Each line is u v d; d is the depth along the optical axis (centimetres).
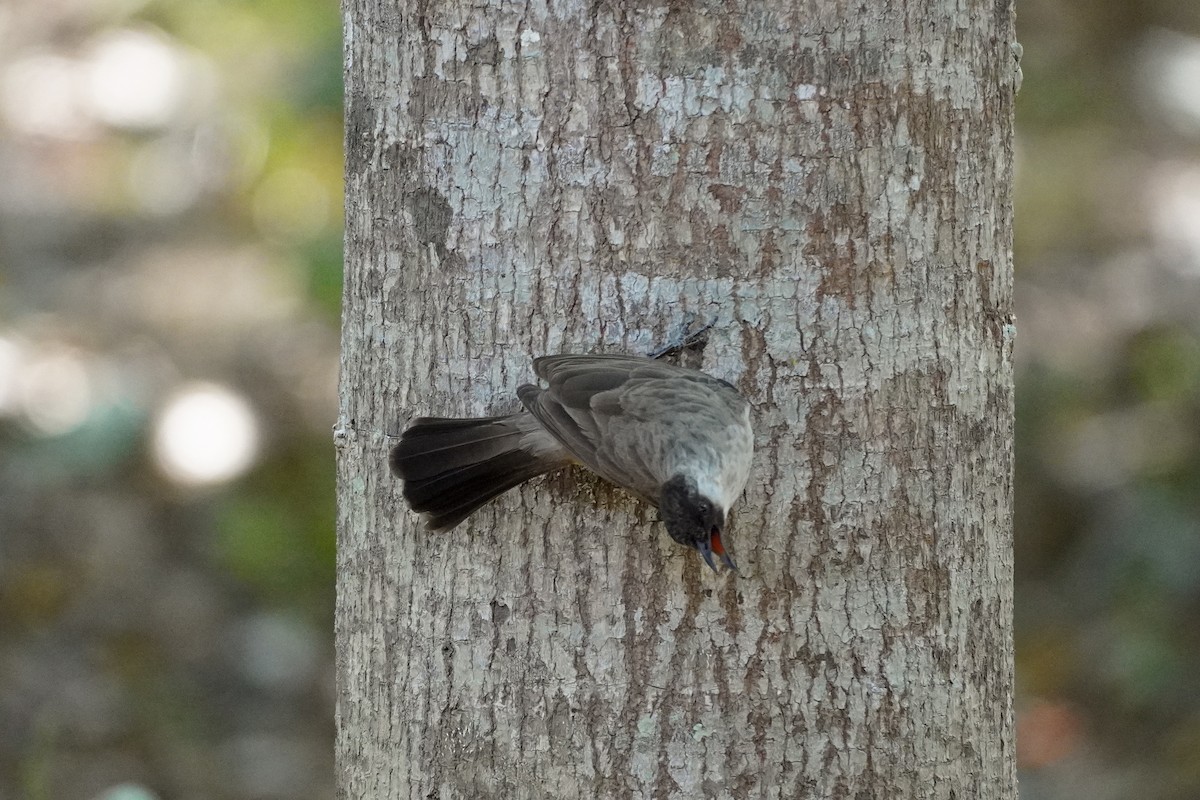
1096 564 1670
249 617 1655
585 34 693
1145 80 2150
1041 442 1781
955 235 729
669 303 702
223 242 2330
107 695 1523
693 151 695
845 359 707
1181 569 1570
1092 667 1600
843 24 695
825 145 699
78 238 2362
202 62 2564
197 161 2470
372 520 757
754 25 689
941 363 726
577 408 673
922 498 723
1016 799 789
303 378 2005
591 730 709
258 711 1535
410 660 742
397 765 748
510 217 710
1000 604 764
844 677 711
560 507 708
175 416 1914
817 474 707
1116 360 1825
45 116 2664
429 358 731
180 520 1788
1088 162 2181
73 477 1819
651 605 703
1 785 1389
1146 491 1627
